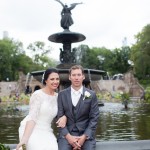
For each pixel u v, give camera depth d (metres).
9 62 99.12
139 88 77.38
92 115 6.25
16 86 79.94
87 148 6.02
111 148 6.65
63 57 30.81
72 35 28.78
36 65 112.12
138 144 6.87
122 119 18.56
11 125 16.30
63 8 30.05
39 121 5.90
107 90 76.62
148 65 81.31
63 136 6.13
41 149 5.64
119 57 114.44
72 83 6.34
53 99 6.05
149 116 20.09
